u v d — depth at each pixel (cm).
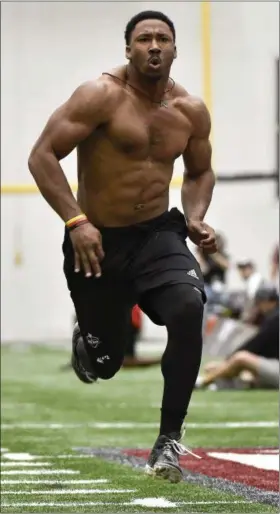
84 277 831
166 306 796
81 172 829
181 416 800
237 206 3447
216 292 2439
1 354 2839
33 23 2903
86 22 2884
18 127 2928
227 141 2984
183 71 2614
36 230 3500
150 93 812
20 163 2925
